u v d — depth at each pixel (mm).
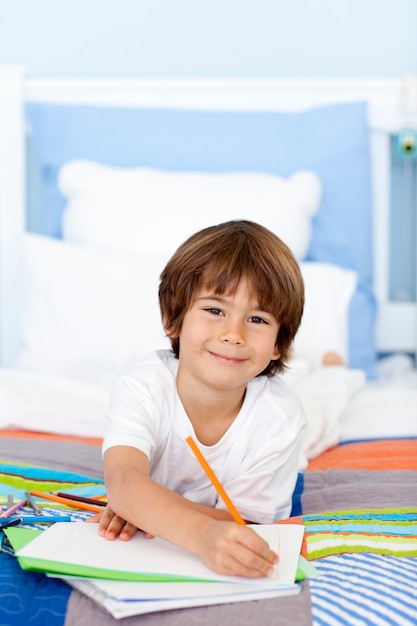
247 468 1056
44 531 878
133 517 867
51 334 1891
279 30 2371
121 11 2385
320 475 1240
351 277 2111
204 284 979
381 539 918
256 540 780
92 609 751
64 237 2197
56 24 2393
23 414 1458
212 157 2268
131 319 1864
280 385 1131
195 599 742
